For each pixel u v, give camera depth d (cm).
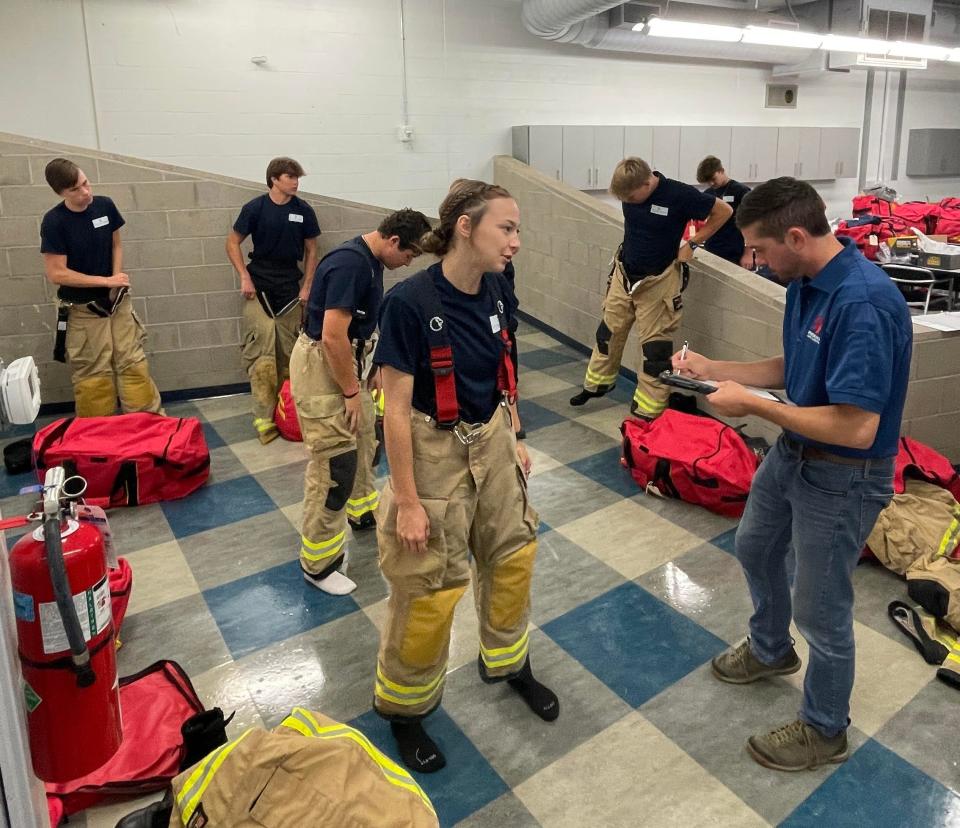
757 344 388
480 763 200
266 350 433
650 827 179
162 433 367
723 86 782
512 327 180
